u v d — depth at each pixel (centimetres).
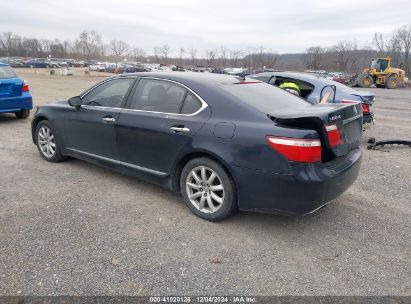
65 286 300
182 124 423
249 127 380
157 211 440
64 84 2698
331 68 8162
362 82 3447
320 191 358
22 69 6372
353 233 401
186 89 439
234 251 359
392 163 670
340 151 380
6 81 906
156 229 397
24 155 649
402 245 379
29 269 320
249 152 374
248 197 383
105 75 4844
